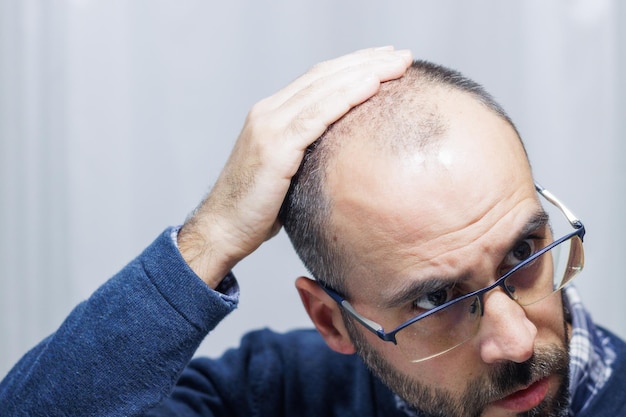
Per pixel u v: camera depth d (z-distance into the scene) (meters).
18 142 1.61
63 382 0.95
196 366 1.23
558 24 1.61
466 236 0.85
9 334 1.64
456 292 0.90
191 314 0.93
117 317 0.95
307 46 1.62
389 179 0.87
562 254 0.93
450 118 0.90
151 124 1.62
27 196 1.62
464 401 0.94
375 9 1.61
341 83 0.94
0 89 1.60
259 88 1.62
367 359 1.00
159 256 0.95
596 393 1.07
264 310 1.68
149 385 0.94
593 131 1.62
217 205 0.97
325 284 0.98
